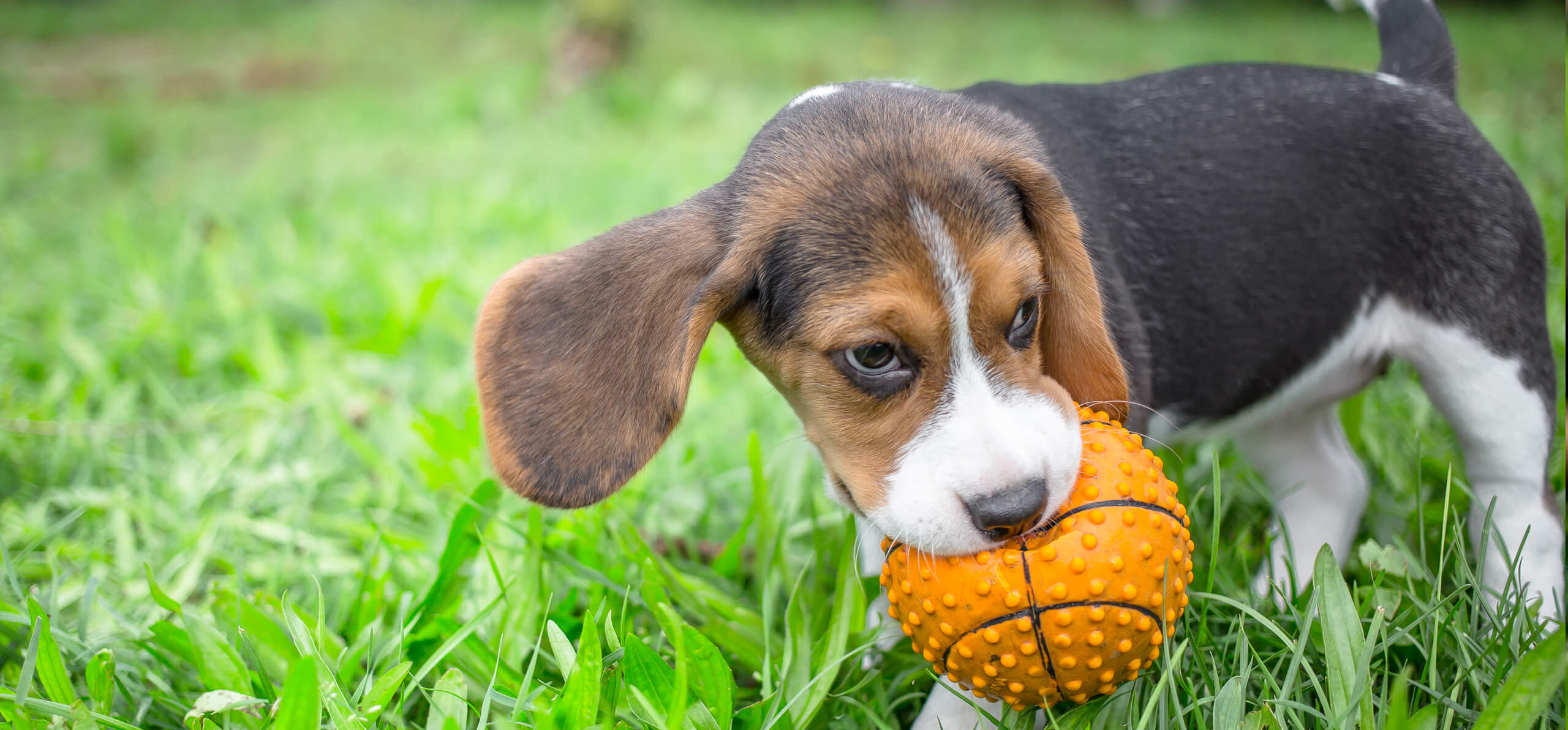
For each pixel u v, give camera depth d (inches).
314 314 47.4
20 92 106.3
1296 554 32.7
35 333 46.3
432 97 95.6
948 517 27.2
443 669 30.6
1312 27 124.6
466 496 32.5
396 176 71.3
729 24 136.8
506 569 32.3
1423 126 31.0
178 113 95.8
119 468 37.1
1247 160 30.9
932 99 29.1
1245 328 31.0
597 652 28.3
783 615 32.1
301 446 37.8
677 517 35.0
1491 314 30.7
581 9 94.6
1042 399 27.9
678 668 28.2
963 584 27.2
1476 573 30.5
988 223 28.0
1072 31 128.7
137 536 35.4
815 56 113.6
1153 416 30.9
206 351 43.8
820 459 29.2
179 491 35.9
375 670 30.9
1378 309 31.3
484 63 115.0
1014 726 28.6
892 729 29.5
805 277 28.0
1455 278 30.7
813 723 29.7
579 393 28.2
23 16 152.1
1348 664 27.9
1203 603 29.2
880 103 28.8
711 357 42.3
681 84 91.6
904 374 28.0
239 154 81.8
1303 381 31.7
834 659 29.8
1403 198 30.8
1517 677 26.8
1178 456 32.7
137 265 52.2
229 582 33.2
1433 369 31.2
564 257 28.6
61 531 35.0
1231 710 27.7
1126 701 28.5
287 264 52.1
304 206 64.6
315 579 31.1
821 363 28.1
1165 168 30.9
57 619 31.3
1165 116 31.2
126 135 79.4
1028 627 26.9
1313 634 29.3
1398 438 35.2
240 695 28.5
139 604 32.9
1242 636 28.7
